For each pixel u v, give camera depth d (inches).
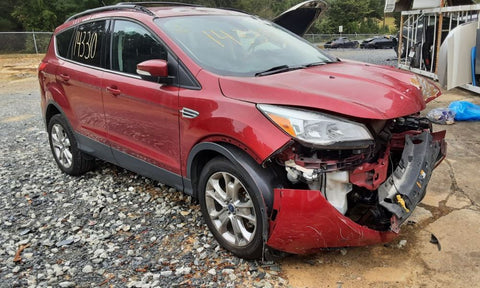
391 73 130.8
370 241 103.0
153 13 146.3
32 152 240.8
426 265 111.2
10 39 1025.5
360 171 101.2
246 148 104.6
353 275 108.5
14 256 127.6
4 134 293.4
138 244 129.8
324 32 2504.9
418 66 502.9
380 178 104.2
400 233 127.3
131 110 142.3
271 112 101.3
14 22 1604.3
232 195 113.8
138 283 110.3
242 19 160.7
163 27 137.8
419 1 447.5
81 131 174.2
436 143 121.3
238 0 1940.2
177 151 128.6
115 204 159.2
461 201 146.7
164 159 135.6
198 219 142.6
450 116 248.5
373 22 2812.5
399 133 120.6
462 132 230.7
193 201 156.1
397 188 102.8
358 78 117.2
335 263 113.9
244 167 105.6
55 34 196.4
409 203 101.7
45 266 121.2
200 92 119.0
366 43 1524.4
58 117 186.9
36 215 155.1
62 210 157.8
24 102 456.1
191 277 111.5
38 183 187.3
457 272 107.6
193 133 119.2
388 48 1509.6
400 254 116.6
